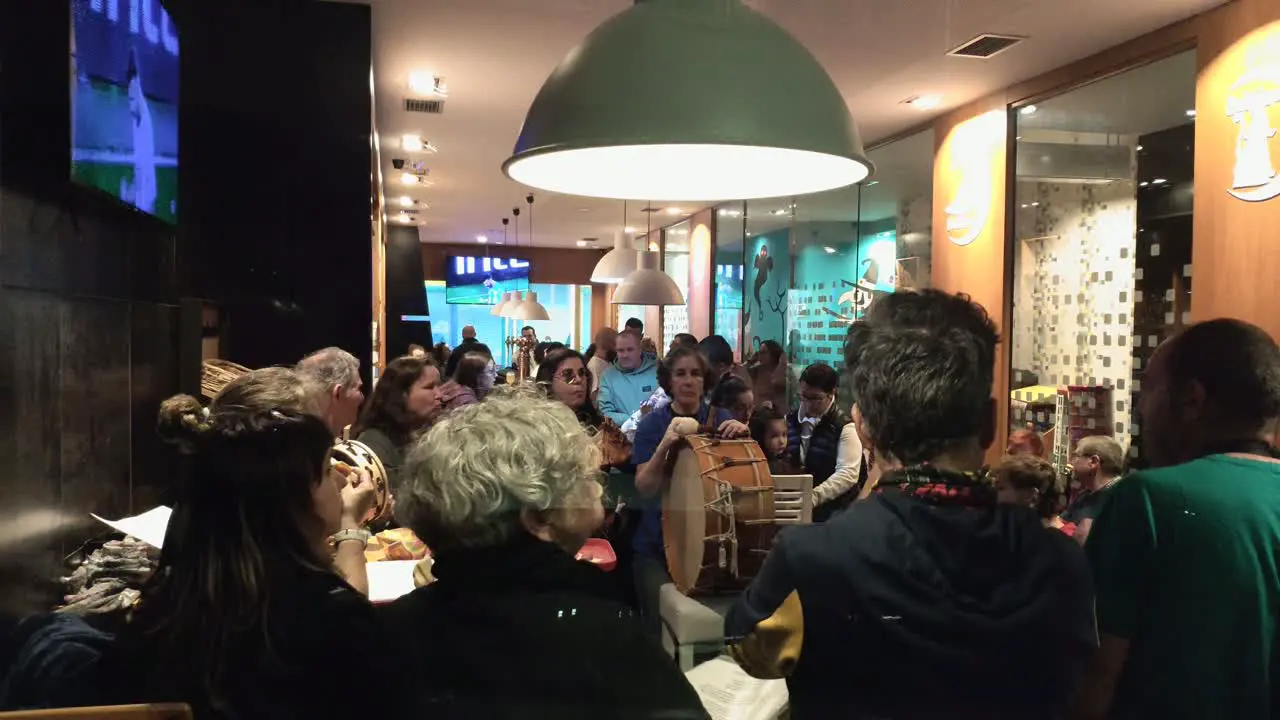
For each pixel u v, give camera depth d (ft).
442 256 18.06
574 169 4.18
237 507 3.10
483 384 8.38
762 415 4.74
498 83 11.42
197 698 2.93
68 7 4.83
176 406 3.88
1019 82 12.97
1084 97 12.49
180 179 9.66
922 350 3.02
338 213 10.09
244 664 2.93
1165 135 11.62
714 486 3.90
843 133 3.44
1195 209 10.61
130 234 6.77
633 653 3.00
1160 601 3.47
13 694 3.17
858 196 16.61
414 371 6.69
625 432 5.52
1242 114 9.84
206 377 8.30
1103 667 3.46
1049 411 13.29
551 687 2.89
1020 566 2.92
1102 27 10.75
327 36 9.84
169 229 7.71
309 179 9.98
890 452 3.12
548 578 3.02
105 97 5.45
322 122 9.91
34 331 4.88
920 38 10.97
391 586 4.48
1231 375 3.66
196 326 8.29
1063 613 2.91
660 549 3.76
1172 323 11.54
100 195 5.45
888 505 2.99
